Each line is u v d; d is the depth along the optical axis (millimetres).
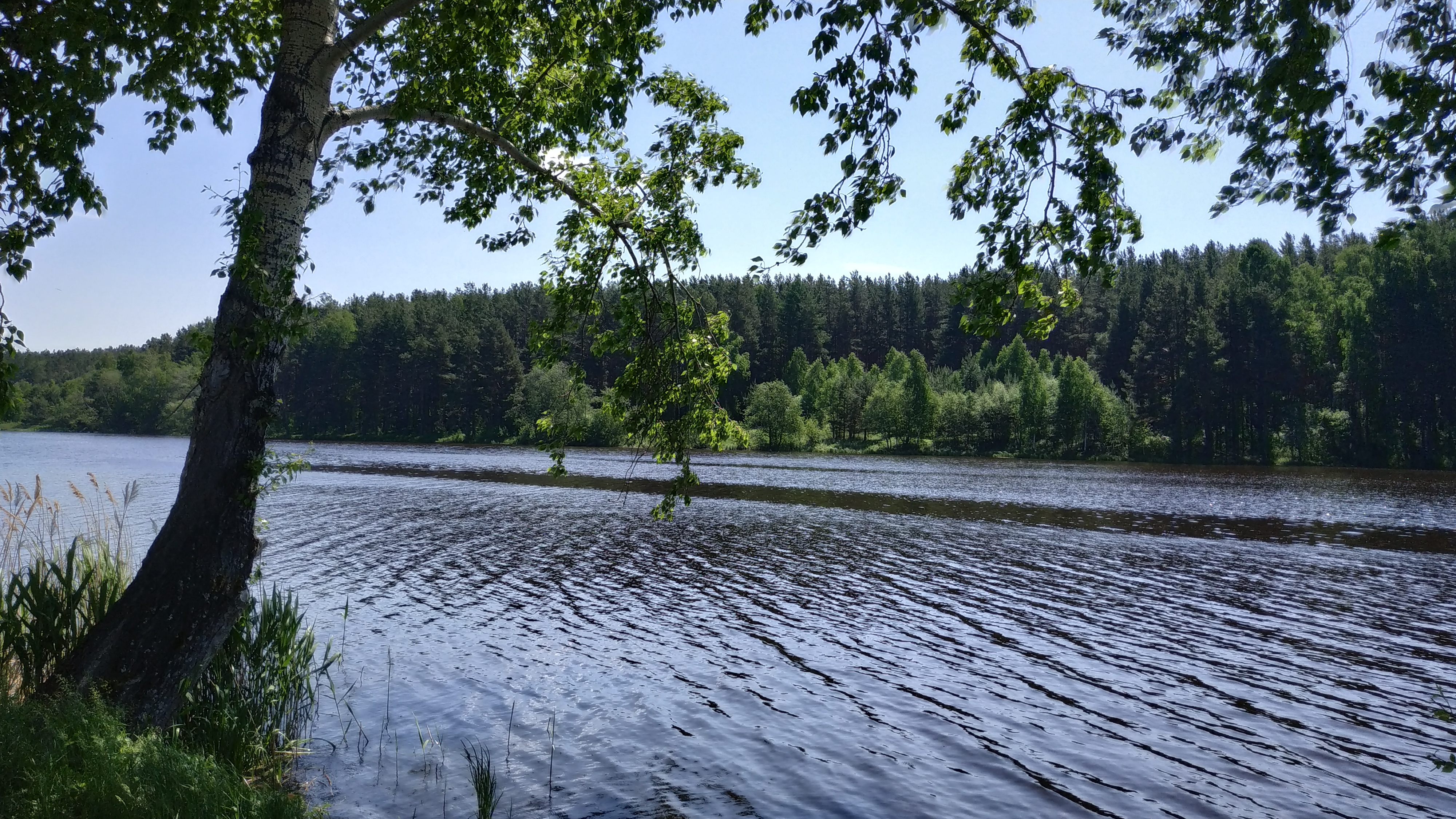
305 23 6969
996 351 138250
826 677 13195
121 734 5625
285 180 6793
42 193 6918
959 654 14578
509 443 107500
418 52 8258
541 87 9477
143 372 124938
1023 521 33188
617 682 12734
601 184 9312
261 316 6613
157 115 7965
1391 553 25797
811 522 31859
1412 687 12906
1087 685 12938
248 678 9117
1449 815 8719
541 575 21297
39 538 11258
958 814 8555
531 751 9930
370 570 21609
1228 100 5105
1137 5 5664
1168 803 8906
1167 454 87500
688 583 20516
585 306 9188
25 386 146500
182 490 6645
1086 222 6129
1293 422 85750
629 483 48438
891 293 163875
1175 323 95500
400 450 89812
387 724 10609
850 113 6062
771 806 8625
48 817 4684
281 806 6402
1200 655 14594
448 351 119562
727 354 8852
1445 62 4238
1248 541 28188
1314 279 100375
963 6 6391
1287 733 10984
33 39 6379
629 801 8664
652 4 7211
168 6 6879
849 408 109750
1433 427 77875
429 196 9602
